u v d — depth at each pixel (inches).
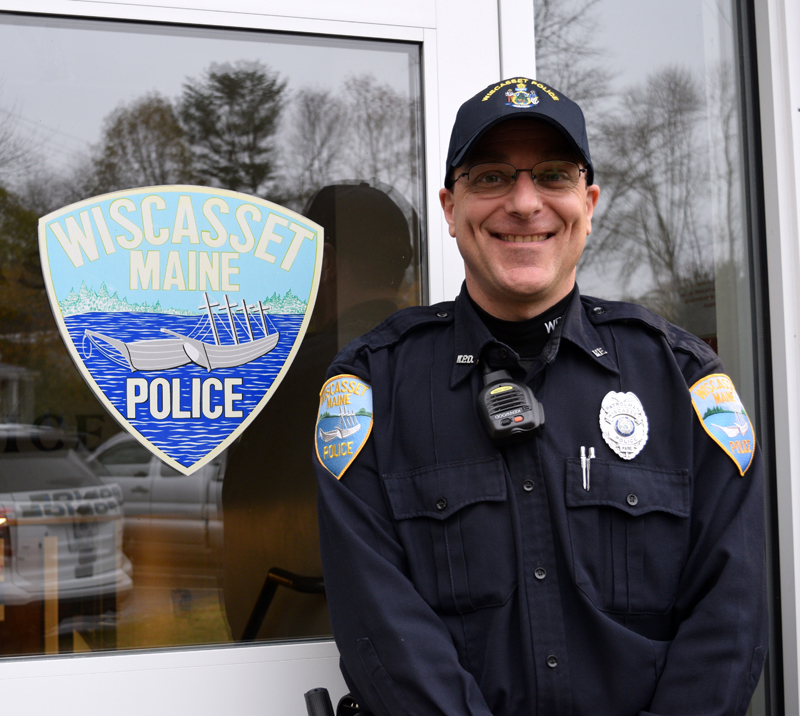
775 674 64.4
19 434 53.5
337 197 58.9
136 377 55.1
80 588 54.1
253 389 56.9
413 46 60.6
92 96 55.3
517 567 43.0
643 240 66.1
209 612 56.0
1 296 53.4
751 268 67.2
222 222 56.8
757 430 66.5
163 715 54.3
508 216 45.3
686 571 43.2
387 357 48.2
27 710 52.6
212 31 57.3
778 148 66.0
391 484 44.8
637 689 41.4
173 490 55.6
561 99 45.9
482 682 42.1
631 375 46.1
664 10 66.7
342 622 42.3
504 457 44.4
